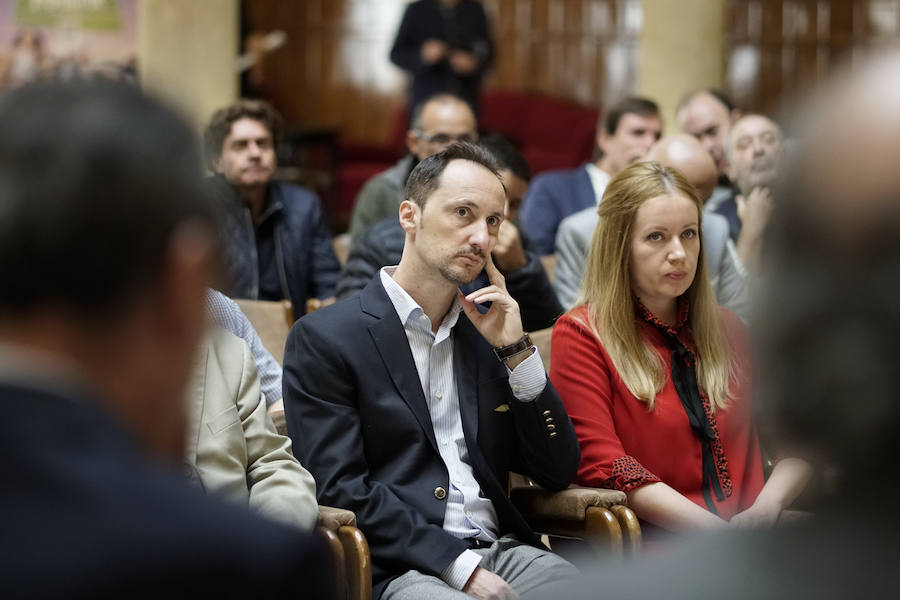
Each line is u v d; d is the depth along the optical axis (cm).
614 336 655
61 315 151
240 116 980
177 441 168
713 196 1137
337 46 2506
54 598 135
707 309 670
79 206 148
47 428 144
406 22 1833
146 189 152
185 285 159
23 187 148
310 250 1029
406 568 556
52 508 139
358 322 591
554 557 579
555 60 2483
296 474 550
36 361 149
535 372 594
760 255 133
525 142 2369
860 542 130
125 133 152
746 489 656
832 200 126
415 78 1817
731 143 1073
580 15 2478
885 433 124
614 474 621
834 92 129
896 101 125
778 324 129
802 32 2483
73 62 1568
